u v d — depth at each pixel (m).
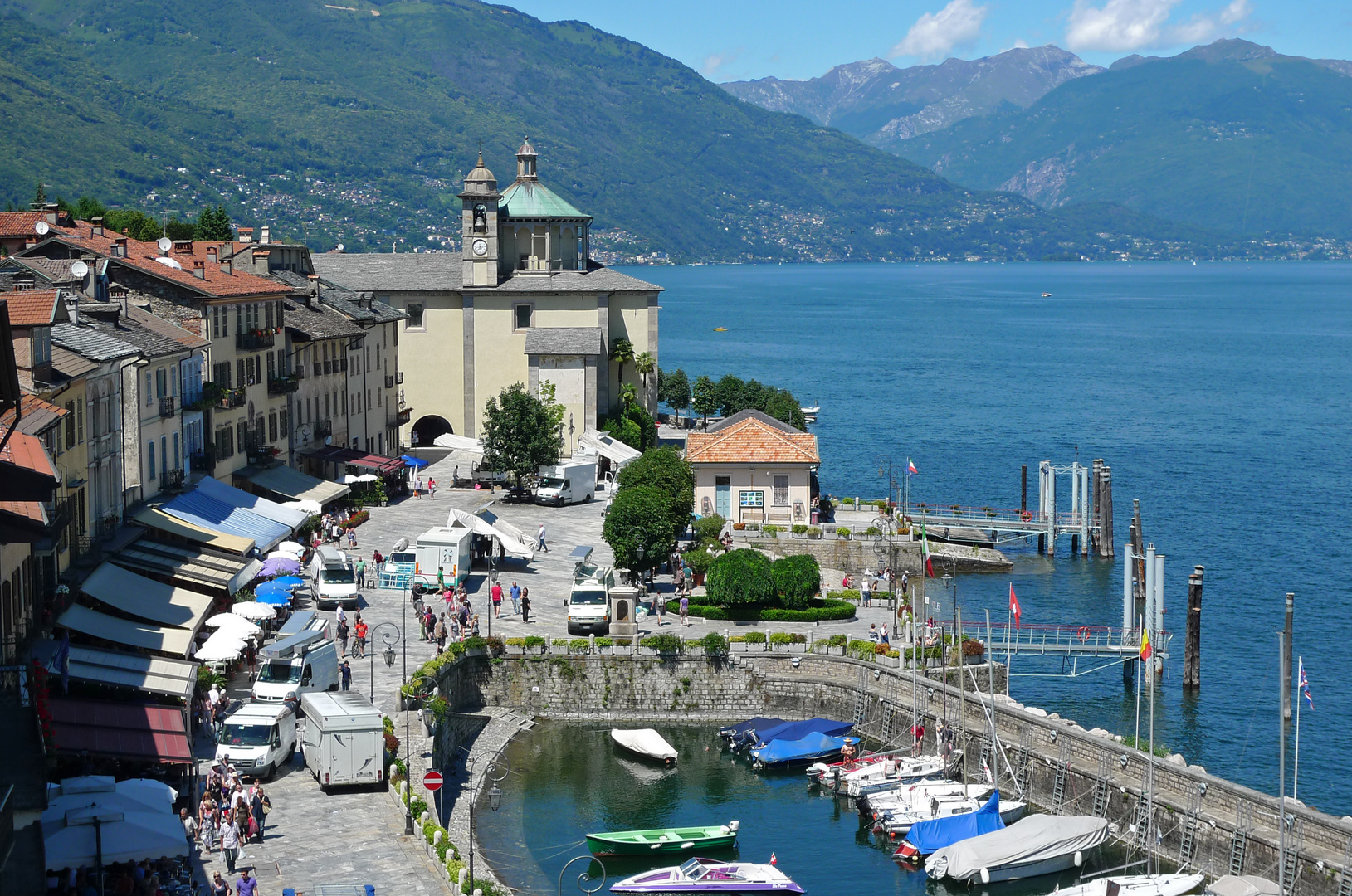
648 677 81.56
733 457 117.31
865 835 66.12
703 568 95.94
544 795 69.88
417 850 52.91
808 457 117.19
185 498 85.75
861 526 124.50
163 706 56.97
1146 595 95.19
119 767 55.25
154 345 83.81
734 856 63.47
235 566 77.19
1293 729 83.94
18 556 57.69
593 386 150.50
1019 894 59.94
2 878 29.45
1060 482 173.12
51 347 69.69
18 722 44.94
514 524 116.00
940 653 82.31
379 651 78.12
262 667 66.75
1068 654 90.75
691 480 111.56
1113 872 61.44
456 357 162.38
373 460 121.19
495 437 125.94
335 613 84.69
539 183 168.50
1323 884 55.91
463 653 79.38
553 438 126.75
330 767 58.75
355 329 128.62
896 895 59.81
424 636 81.12
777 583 91.69
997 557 129.00
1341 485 170.38
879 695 78.81
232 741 60.16
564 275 163.75
